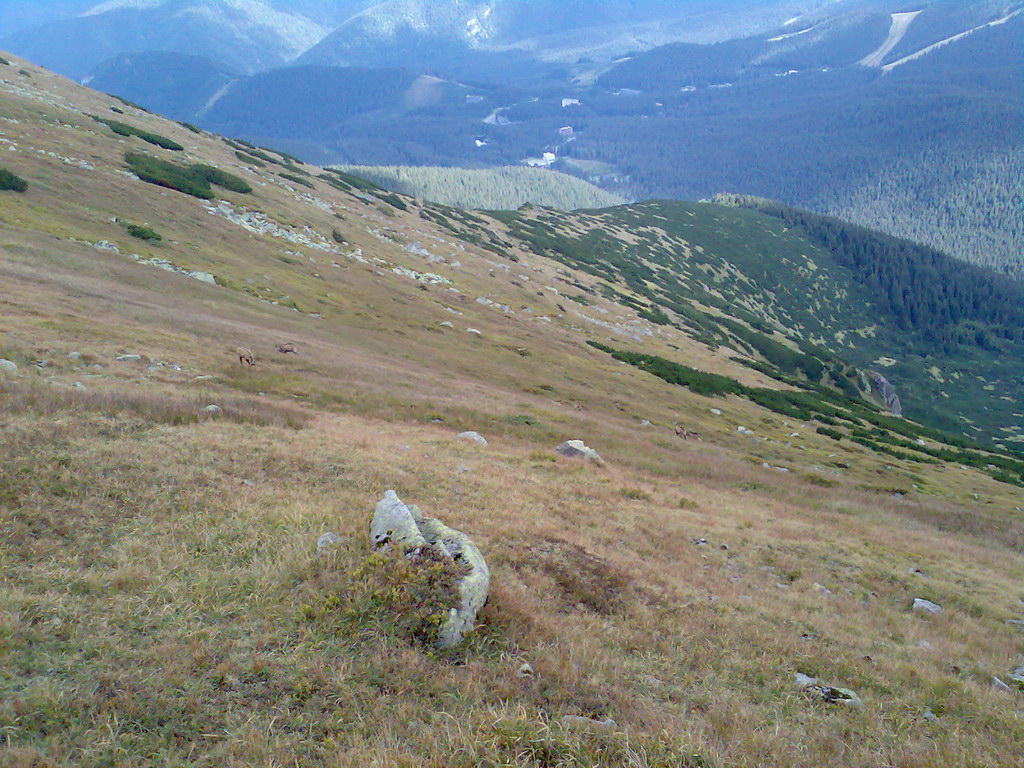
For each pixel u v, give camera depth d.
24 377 17.38
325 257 64.00
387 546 9.98
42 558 8.14
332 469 15.41
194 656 6.70
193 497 11.20
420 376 38.91
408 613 8.37
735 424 55.09
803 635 12.42
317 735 6.04
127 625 7.12
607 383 56.34
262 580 8.70
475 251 101.25
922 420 183.38
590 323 85.00
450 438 24.92
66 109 69.38
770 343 131.88
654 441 38.06
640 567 14.25
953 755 7.54
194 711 5.96
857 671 10.71
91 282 32.91
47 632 6.60
